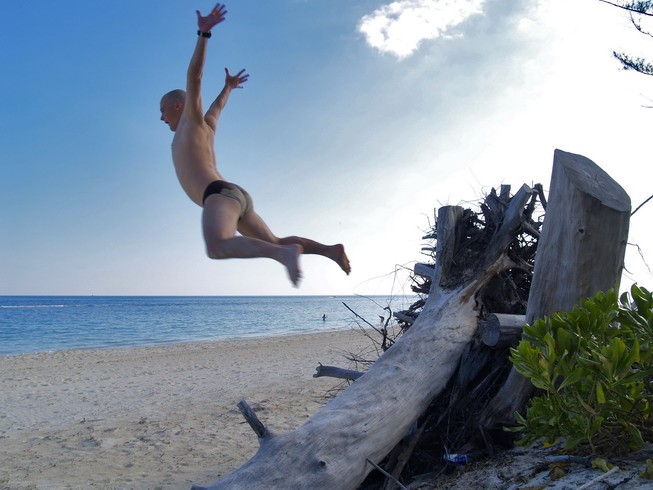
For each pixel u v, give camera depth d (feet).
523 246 16.03
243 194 10.81
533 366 9.37
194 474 18.67
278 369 48.11
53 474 19.17
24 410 33.45
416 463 13.47
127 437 24.67
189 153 11.04
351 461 10.70
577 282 11.76
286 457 10.25
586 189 11.53
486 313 14.75
